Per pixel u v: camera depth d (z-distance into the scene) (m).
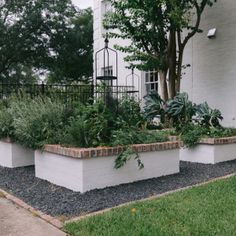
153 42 9.20
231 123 9.40
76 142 5.18
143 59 9.09
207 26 9.98
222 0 9.55
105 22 9.41
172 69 9.24
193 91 10.45
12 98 7.62
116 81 11.80
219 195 4.44
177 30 9.00
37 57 27.75
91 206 4.20
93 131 5.24
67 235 3.38
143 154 5.45
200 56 10.20
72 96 8.95
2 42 25.94
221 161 6.95
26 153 6.64
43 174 5.55
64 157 5.04
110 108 6.24
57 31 27.47
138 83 12.16
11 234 3.45
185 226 3.45
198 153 7.01
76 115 5.93
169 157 5.84
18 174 5.95
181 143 6.61
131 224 3.52
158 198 4.41
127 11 10.19
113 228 3.43
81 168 4.76
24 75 31.64
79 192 4.79
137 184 5.21
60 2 27.34
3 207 4.27
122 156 5.02
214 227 3.41
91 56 28.78
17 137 6.26
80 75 30.02
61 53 27.97
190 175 5.82
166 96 9.27
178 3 8.38
